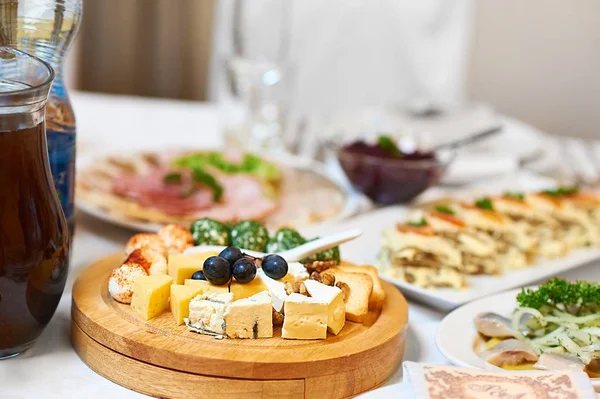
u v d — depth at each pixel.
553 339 1.24
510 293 1.43
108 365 1.10
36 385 1.08
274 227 1.81
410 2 4.48
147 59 4.53
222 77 3.15
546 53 4.82
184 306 1.12
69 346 1.21
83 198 1.86
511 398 0.99
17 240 1.05
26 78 1.08
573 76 4.85
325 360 1.06
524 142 2.80
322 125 2.76
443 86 4.57
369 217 1.96
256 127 2.79
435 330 1.37
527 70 4.87
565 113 4.95
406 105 2.62
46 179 1.11
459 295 1.48
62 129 1.38
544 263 1.76
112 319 1.12
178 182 1.92
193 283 1.16
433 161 2.17
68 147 1.40
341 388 1.09
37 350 1.18
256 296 1.12
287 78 4.35
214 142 2.77
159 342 1.06
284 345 1.09
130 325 1.11
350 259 1.66
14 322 1.09
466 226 1.70
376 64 4.57
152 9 4.42
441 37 4.54
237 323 1.10
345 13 4.45
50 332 1.25
